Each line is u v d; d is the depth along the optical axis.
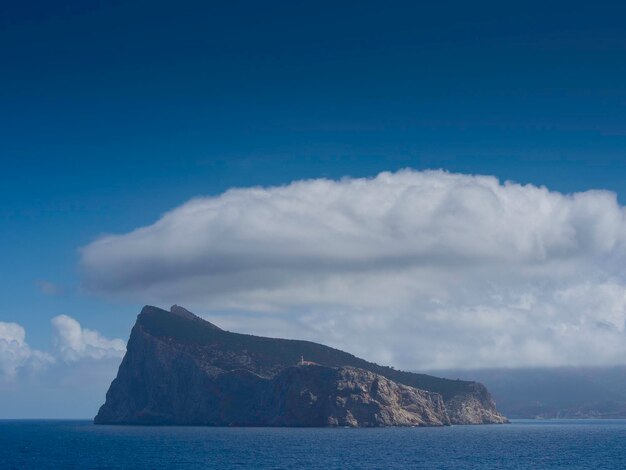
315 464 187.12
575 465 187.88
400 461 195.88
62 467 188.12
